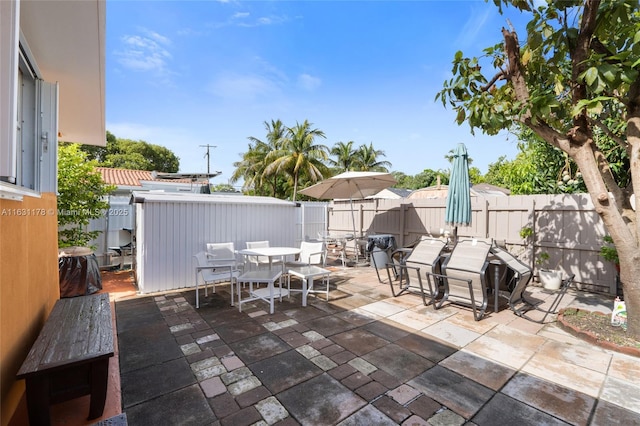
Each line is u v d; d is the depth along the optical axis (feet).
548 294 17.57
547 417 7.20
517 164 28.48
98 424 5.43
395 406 7.65
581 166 11.52
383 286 19.52
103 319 8.68
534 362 9.78
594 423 6.99
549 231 19.76
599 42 11.16
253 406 7.68
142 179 51.67
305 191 28.99
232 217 20.62
